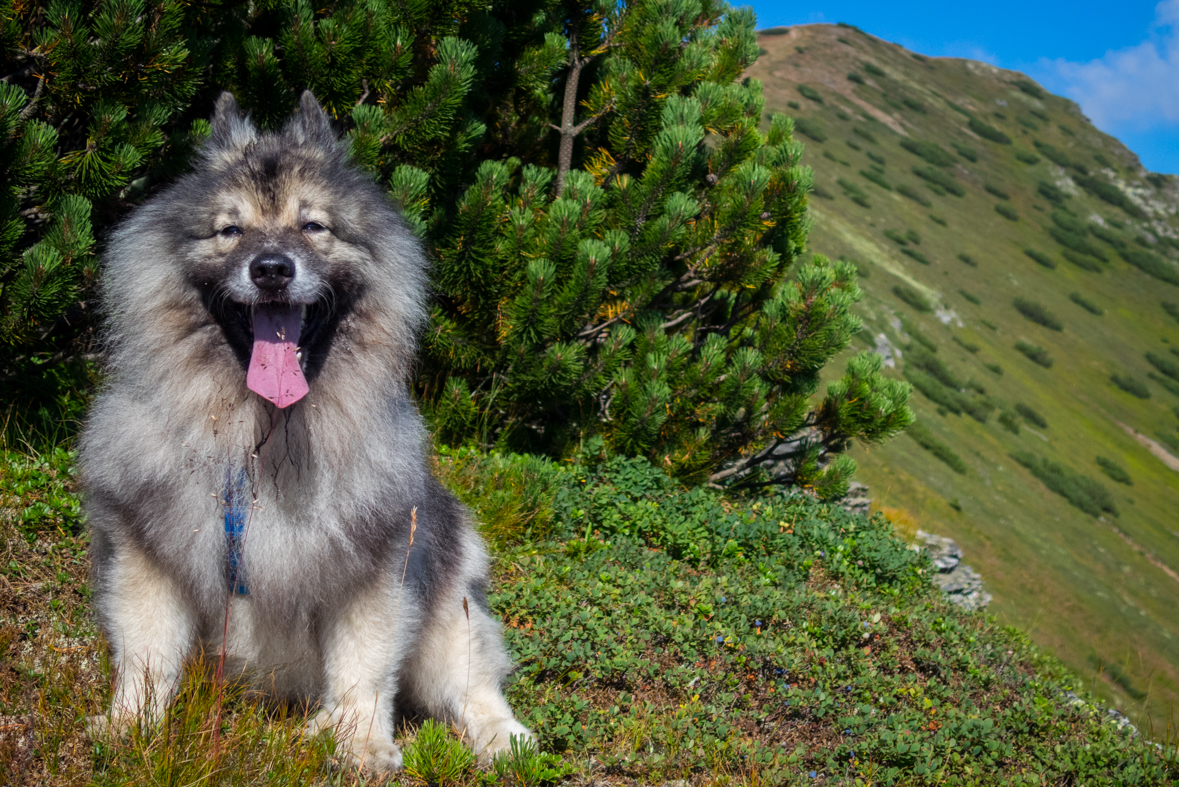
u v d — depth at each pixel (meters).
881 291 54.19
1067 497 43.06
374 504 3.10
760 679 4.39
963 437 43.28
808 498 7.68
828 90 94.44
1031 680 5.25
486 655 3.64
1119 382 62.62
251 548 2.96
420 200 6.11
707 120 7.11
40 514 4.21
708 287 8.09
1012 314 65.00
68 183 5.24
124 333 3.09
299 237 3.12
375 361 3.26
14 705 3.08
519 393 7.00
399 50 6.03
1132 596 34.91
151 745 2.75
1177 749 4.48
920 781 3.83
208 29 6.04
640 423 7.00
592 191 6.80
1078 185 98.38
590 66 7.86
